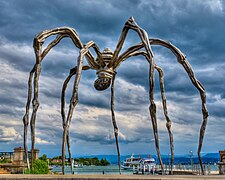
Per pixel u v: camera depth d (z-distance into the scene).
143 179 5.56
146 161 64.06
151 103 7.44
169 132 8.91
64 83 10.02
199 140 8.56
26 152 8.42
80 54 8.05
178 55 8.77
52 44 8.84
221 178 5.75
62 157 7.36
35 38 8.44
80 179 5.74
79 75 7.75
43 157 21.45
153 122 7.57
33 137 8.60
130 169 62.19
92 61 9.77
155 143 7.59
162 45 9.00
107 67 9.86
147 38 7.94
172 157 8.58
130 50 9.41
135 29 8.35
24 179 5.86
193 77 8.70
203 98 8.69
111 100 10.92
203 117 8.59
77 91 7.61
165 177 5.85
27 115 8.72
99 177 5.82
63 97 10.03
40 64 8.71
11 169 19.14
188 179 5.57
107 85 10.21
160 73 9.58
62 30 8.74
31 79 8.92
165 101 9.37
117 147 10.84
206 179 5.61
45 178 5.84
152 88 7.43
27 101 8.80
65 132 7.40
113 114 10.93
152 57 7.59
